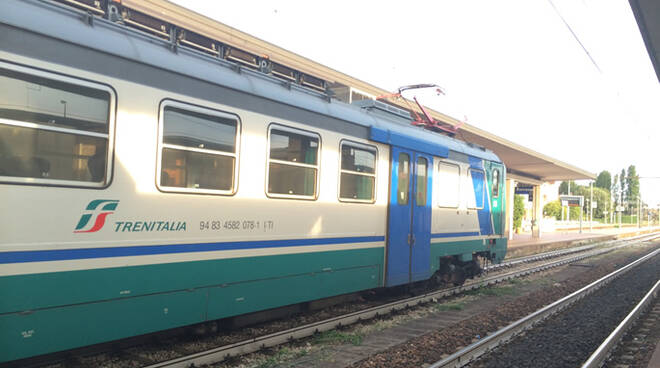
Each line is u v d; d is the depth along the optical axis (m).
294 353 5.98
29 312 3.83
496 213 11.95
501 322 8.12
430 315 8.55
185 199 4.98
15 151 3.80
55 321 3.99
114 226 4.39
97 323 4.27
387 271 8.03
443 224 9.61
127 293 4.48
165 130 4.83
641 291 12.13
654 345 7.15
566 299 9.86
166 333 5.65
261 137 5.85
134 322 4.55
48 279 3.94
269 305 5.97
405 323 7.91
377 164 7.86
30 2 4.16
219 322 6.08
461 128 19.03
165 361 4.96
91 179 4.26
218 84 5.38
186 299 5.00
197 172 5.12
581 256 21.36
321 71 14.47
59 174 4.05
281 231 6.12
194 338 6.14
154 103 4.75
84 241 4.18
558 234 41.06
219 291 5.34
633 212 112.94
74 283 4.11
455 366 5.66
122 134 4.48
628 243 33.25
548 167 29.95
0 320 3.67
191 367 5.12
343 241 7.16
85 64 4.27
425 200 9.03
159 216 4.75
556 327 7.94
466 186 10.51
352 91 14.88
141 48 4.80
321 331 6.91
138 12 5.28
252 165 5.73
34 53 3.95
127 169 4.51
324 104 7.01
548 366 5.97
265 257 5.89
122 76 4.52
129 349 5.51
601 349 6.34
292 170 6.30
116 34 4.71
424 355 6.14
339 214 7.09
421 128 9.55
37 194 3.90
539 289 11.91
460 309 9.12
